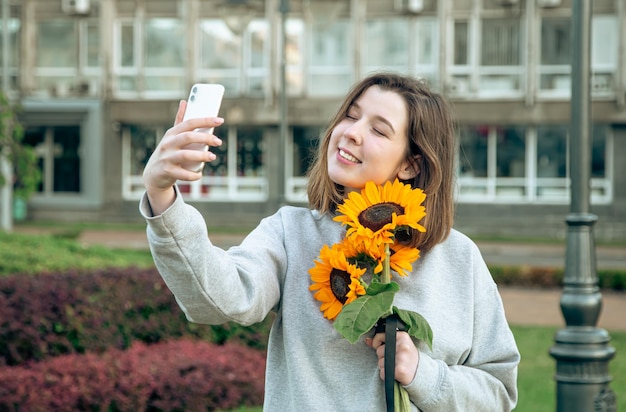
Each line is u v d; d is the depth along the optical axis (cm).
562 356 529
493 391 228
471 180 2706
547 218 2669
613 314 1201
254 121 2742
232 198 2783
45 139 2803
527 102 2639
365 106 229
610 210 2620
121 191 2777
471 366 232
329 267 216
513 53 2684
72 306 621
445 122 234
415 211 213
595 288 535
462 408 218
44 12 2802
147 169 189
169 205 192
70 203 2772
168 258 194
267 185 2764
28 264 840
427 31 2723
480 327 232
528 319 1148
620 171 2616
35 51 2806
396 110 227
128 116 2758
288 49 2750
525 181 2694
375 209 215
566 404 529
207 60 2783
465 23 2700
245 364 604
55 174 2795
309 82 2759
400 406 210
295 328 220
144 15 2788
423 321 212
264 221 237
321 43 2753
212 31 2778
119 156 2777
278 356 227
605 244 2380
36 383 529
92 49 2812
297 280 224
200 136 186
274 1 2736
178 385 559
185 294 199
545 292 1471
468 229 2661
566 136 2681
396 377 210
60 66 2817
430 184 228
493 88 2700
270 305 220
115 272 664
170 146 187
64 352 613
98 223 2708
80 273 657
